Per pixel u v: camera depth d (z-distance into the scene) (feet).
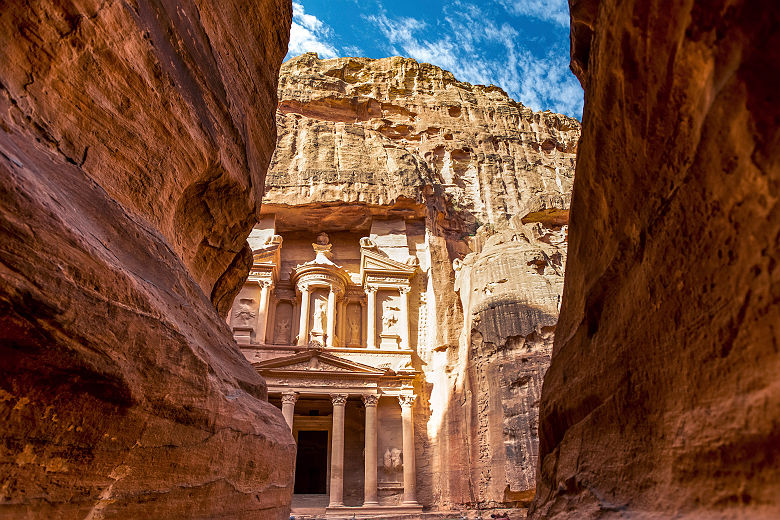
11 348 11.50
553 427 20.35
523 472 83.30
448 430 100.68
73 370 12.41
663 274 11.94
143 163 19.12
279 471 25.11
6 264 10.81
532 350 92.02
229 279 32.81
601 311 16.49
